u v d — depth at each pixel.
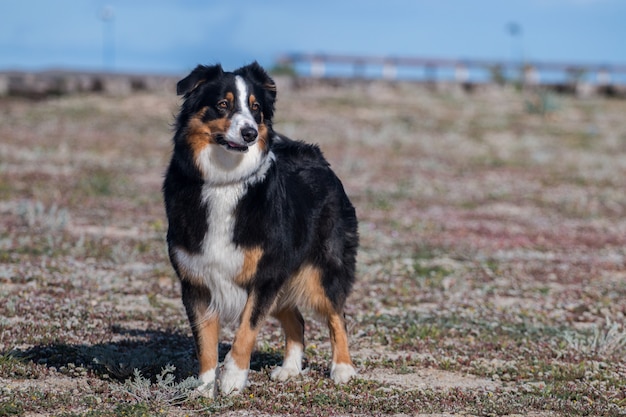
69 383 7.08
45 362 7.58
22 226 14.33
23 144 24.11
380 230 15.97
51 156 22.61
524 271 13.20
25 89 33.44
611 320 10.47
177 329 9.05
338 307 7.49
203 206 6.52
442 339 9.20
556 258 14.45
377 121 31.70
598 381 7.82
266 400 6.78
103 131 27.39
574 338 9.30
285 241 6.78
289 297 7.34
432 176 23.03
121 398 6.68
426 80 41.38
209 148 6.53
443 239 15.48
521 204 19.88
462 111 35.22
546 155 27.17
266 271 6.66
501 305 11.12
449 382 7.71
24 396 6.55
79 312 9.45
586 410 6.84
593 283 12.62
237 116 6.52
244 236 6.50
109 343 8.24
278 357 8.21
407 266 13.02
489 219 17.91
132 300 10.39
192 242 6.53
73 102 32.31
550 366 8.22
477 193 20.95
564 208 19.59
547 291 11.95
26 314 9.21
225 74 6.77
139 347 8.11
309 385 7.20
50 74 39.34
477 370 8.03
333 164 23.77
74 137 25.94
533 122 33.75
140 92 35.34
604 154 28.08
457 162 25.62
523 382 7.75
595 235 16.69
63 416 6.19
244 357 6.74
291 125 29.42
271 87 7.05
